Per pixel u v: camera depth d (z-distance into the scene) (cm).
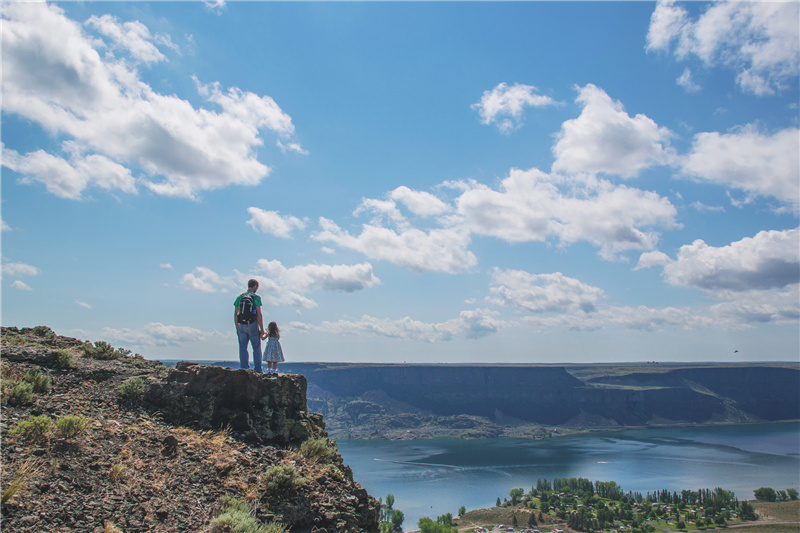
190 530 917
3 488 809
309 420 1666
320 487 1235
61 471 923
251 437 1400
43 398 1218
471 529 15375
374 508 1277
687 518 17712
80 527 812
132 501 929
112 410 1282
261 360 1772
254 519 986
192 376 1440
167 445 1177
